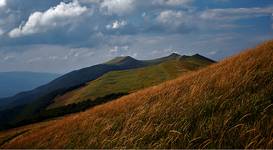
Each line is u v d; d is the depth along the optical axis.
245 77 14.13
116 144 12.52
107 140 12.91
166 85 20.66
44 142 19.80
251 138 9.75
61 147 16.44
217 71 17.02
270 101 11.63
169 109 13.94
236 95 13.04
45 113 96.75
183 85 17.58
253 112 11.25
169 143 11.30
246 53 18.62
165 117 13.43
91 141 14.44
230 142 10.07
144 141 11.93
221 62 20.55
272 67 14.57
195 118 12.37
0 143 32.84
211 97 13.59
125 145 11.95
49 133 22.39
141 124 13.53
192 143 10.71
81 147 14.88
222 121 11.36
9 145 25.97
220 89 14.05
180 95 15.68
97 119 17.81
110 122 16.00
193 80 17.62
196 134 11.15
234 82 14.20
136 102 18.44
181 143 11.01
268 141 9.22
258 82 13.53
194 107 13.16
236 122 11.05
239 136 10.16
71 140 16.70
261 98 12.15
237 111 11.65
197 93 14.55
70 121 23.00
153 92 19.56
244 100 12.35
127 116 15.88
